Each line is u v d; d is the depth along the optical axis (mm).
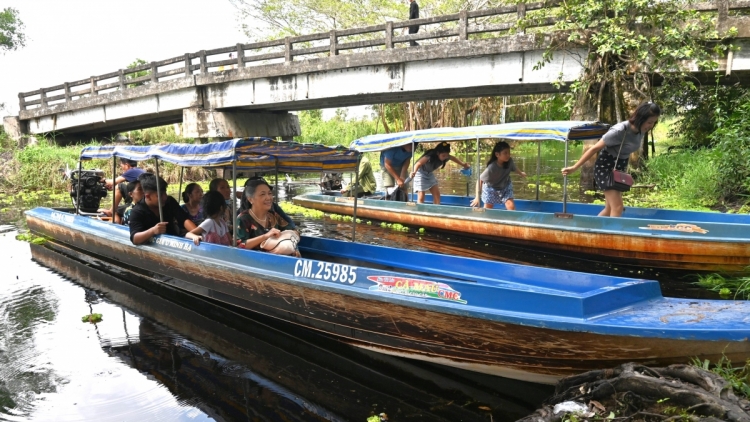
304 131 30000
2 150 20641
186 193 6266
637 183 12336
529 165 20875
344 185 13078
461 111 26891
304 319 4480
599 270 6434
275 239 5129
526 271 4199
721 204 9312
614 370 2943
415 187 9328
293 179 17188
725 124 10773
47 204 13086
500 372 3705
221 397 3635
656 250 6121
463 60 12906
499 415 3322
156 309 5414
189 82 17609
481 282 4398
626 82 11258
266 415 3391
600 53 10789
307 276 4324
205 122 17719
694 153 12484
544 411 2840
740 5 10328
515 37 12055
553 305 3307
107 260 6910
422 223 8773
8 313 5309
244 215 5207
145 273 6195
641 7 10562
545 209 8523
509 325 3346
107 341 4605
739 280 5574
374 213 9703
